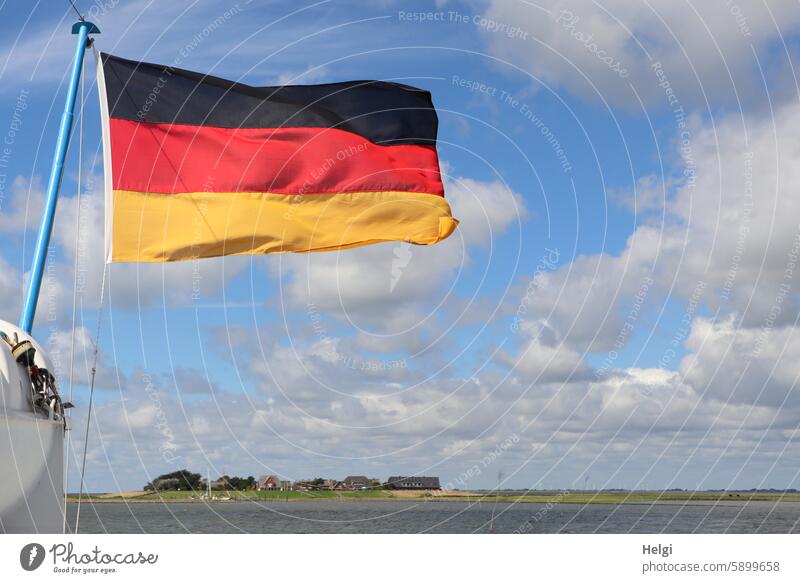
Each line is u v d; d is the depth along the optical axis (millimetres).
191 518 108312
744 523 105438
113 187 18656
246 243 19734
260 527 86688
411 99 21125
